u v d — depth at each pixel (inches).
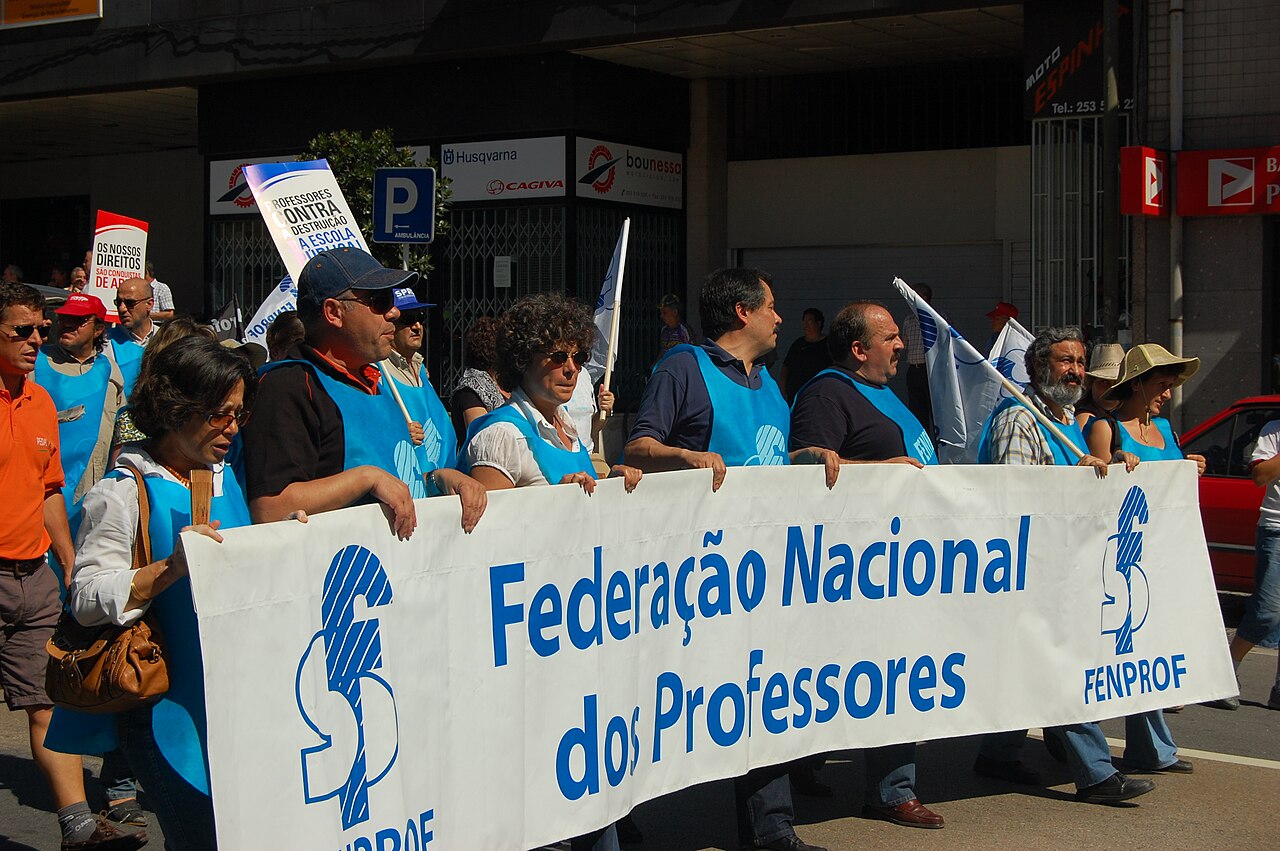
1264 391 523.5
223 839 122.3
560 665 166.6
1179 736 277.1
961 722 217.8
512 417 174.9
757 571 195.0
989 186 645.9
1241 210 514.9
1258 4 513.7
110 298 362.6
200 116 722.8
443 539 149.9
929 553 213.3
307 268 160.4
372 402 163.3
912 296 254.1
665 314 633.0
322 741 133.6
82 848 199.9
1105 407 258.2
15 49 730.8
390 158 573.3
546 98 636.1
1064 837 212.2
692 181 701.3
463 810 153.2
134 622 133.0
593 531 170.6
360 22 653.3
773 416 209.9
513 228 652.7
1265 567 293.6
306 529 132.0
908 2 544.4
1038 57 540.7
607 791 173.6
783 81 696.4
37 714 201.9
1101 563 230.8
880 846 207.3
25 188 942.4
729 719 192.5
